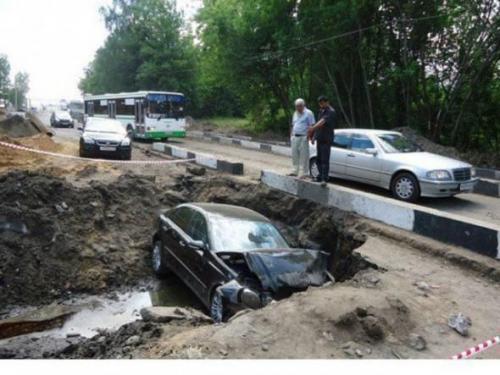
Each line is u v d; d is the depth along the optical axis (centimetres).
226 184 1295
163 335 510
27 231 893
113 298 818
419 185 1036
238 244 702
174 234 817
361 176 1152
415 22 2019
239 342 446
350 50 2264
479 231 755
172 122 2497
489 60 1875
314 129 1045
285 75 2653
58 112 4269
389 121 2355
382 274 683
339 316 491
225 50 2708
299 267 663
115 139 1677
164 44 4331
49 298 805
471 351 450
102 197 1095
